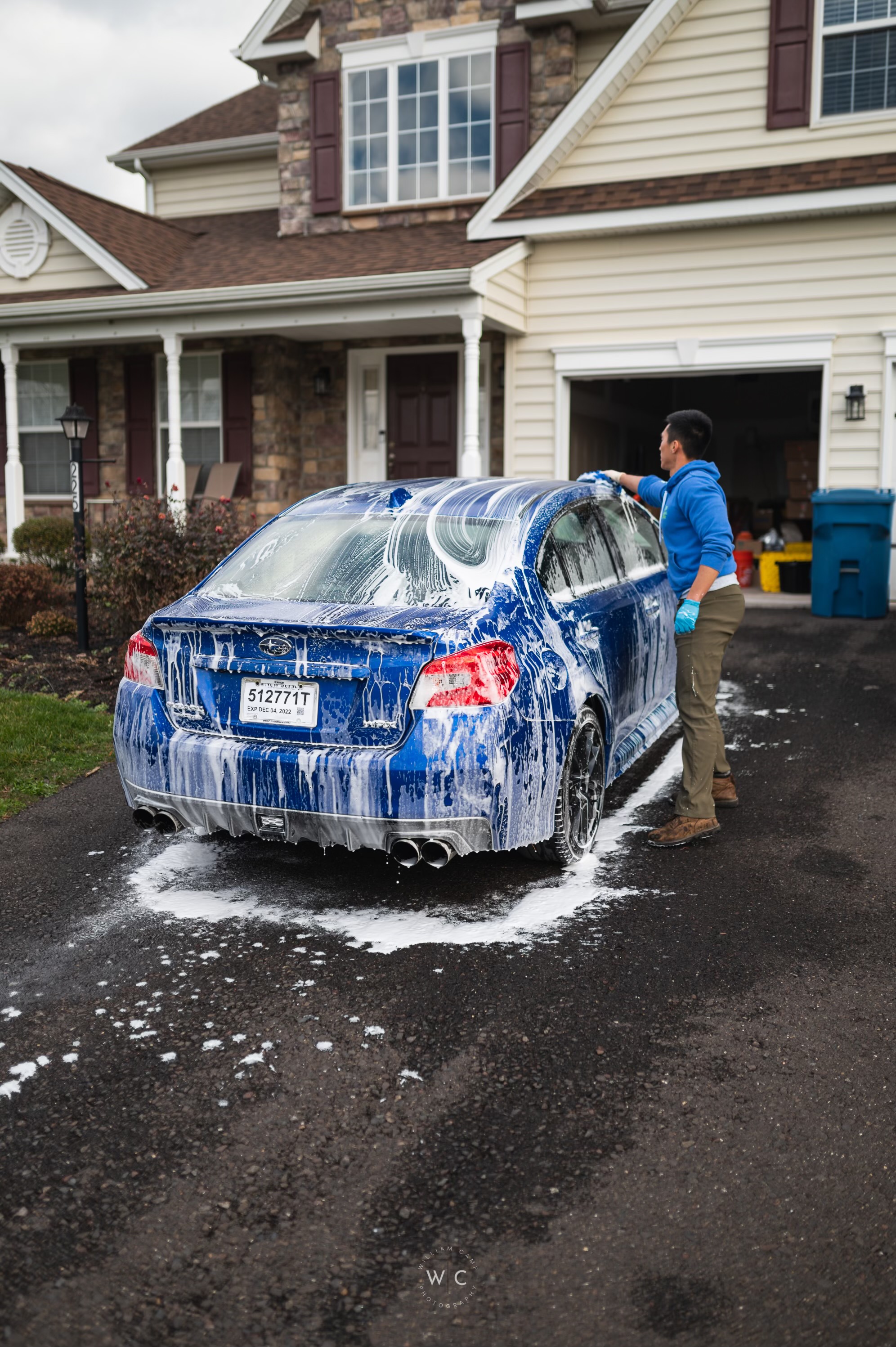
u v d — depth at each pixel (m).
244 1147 2.69
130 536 8.41
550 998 3.37
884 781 5.47
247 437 14.16
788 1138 2.67
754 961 3.59
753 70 10.77
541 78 13.05
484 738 3.60
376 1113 2.81
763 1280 2.22
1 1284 2.26
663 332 11.40
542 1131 2.72
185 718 3.98
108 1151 2.69
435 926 3.90
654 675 5.48
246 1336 2.12
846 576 9.87
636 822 4.98
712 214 10.71
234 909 4.10
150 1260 2.32
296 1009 3.34
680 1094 2.86
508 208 11.71
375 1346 2.09
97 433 15.16
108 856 4.71
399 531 4.34
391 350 13.95
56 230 13.62
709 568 4.41
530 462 12.28
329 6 13.96
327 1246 2.35
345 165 14.11
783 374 19.06
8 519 13.88
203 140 16.39
